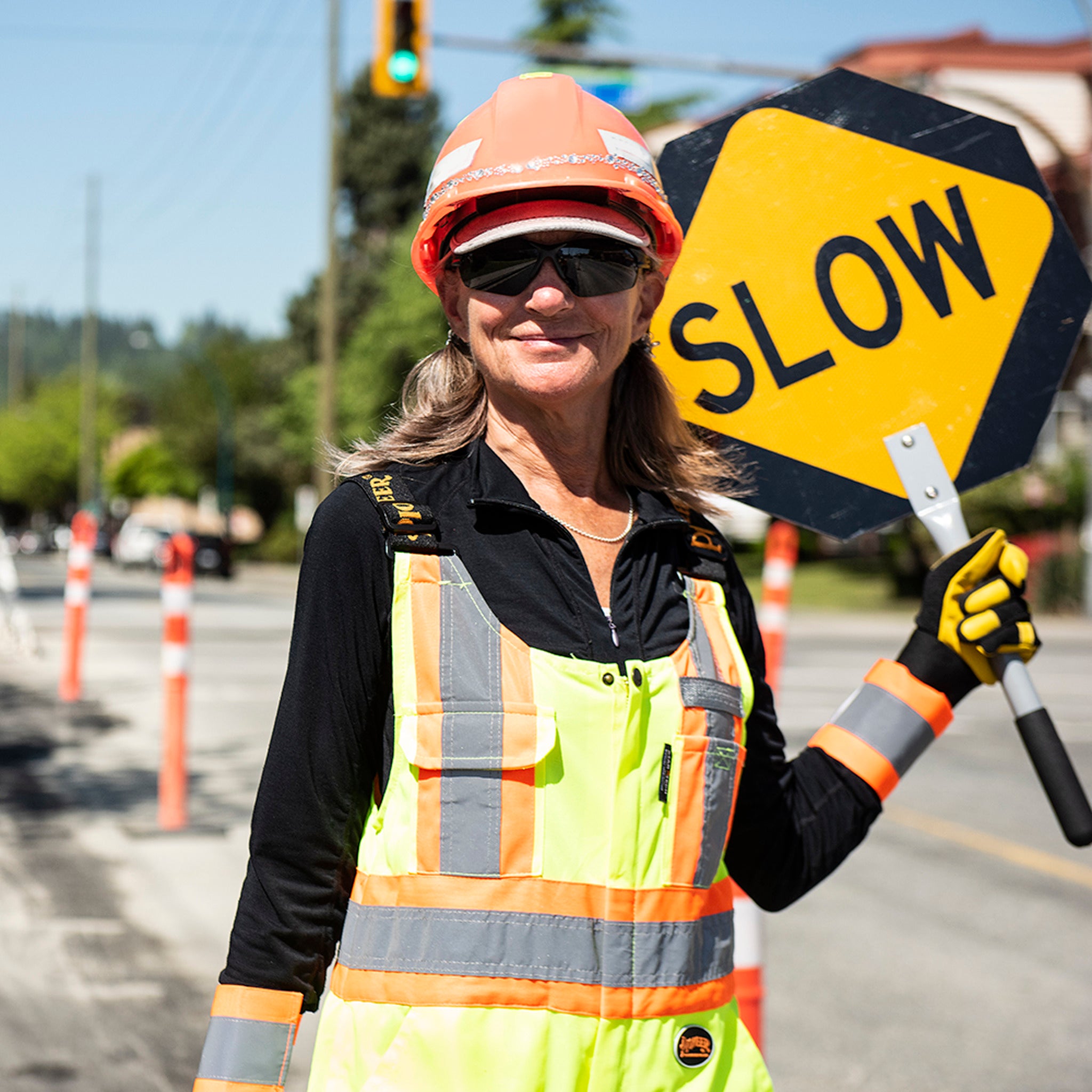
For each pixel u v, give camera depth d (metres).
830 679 22.55
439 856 2.41
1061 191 42.94
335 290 41.09
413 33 21.08
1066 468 42.41
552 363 2.71
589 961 2.42
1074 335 3.50
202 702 17.86
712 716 2.60
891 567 48.78
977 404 3.50
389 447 2.77
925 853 11.21
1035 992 7.96
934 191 3.52
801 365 3.51
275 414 82.56
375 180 92.81
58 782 12.70
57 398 161.25
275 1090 2.52
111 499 133.25
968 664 3.04
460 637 2.49
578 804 2.45
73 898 9.11
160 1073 6.47
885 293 3.51
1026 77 57.84
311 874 2.52
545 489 2.81
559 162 2.67
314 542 2.57
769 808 2.88
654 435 3.00
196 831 10.90
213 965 7.95
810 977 8.16
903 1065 6.83
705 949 2.59
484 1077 2.35
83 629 17.91
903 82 23.33
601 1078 2.41
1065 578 39.88
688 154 3.52
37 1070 6.45
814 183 3.52
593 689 2.49
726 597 2.83
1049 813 12.77
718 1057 2.56
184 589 11.06
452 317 2.91
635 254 2.77
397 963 2.41
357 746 2.53
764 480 3.48
